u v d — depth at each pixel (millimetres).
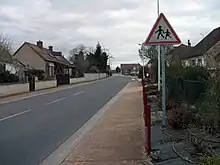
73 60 101438
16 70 40812
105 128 12219
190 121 11055
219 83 9070
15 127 12844
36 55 64125
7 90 30641
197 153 7645
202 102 10648
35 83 38750
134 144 9375
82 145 9422
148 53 49906
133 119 14453
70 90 38250
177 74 16641
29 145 9734
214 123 9383
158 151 8266
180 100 15164
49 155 8555
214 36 48906
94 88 42219
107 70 127438
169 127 11266
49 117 15594
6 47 45344
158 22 10023
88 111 17906
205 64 12812
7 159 8211
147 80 51469
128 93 32281
